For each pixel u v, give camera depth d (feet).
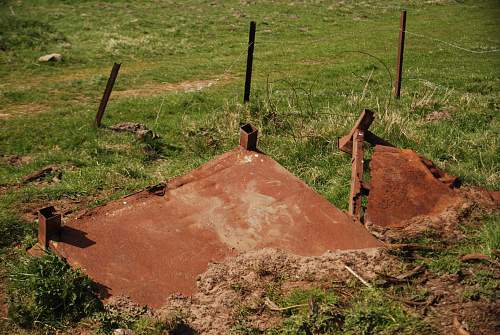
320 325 14.87
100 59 65.31
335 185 25.23
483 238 18.74
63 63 62.39
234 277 16.42
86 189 26.32
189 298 15.83
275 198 18.62
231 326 15.15
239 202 18.47
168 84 55.26
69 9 90.68
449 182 21.20
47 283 16.17
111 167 29.19
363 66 60.54
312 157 28.71
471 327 14.79
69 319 15.85
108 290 15.94
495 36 83.92
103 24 82.12
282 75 57.31
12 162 31.50
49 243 16.80
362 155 21.09
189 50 72.13
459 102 41.88
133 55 68.13
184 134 34.94
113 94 50.96
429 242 18.61
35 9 88.69
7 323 16.28
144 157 31.27
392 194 20.03
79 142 33.83
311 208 18.35
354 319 14.93
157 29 81.66
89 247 16.65
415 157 21.30
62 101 47.83
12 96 48.73
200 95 46.29
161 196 18.51
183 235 17.28
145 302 15.66
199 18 90.94
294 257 17.01
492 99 43.62
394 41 78.07
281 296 16.01
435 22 96.43
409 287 16.29
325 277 16.49
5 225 21.74
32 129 36.45
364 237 17.78
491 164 28.17
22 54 64.08
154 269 16.33
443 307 15.61
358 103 40.29
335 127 31.42
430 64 63.52
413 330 14.66
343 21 95.61
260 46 74.49
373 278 16.53
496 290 16.20
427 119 37.04
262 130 32.86
